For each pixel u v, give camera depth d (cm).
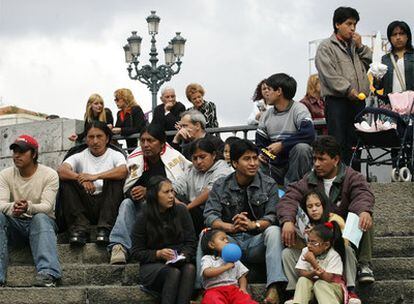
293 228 671
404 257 709
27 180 772
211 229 680
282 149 787
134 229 692
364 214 661
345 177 690
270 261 668
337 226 646
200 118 880
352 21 855
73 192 788
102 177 786
